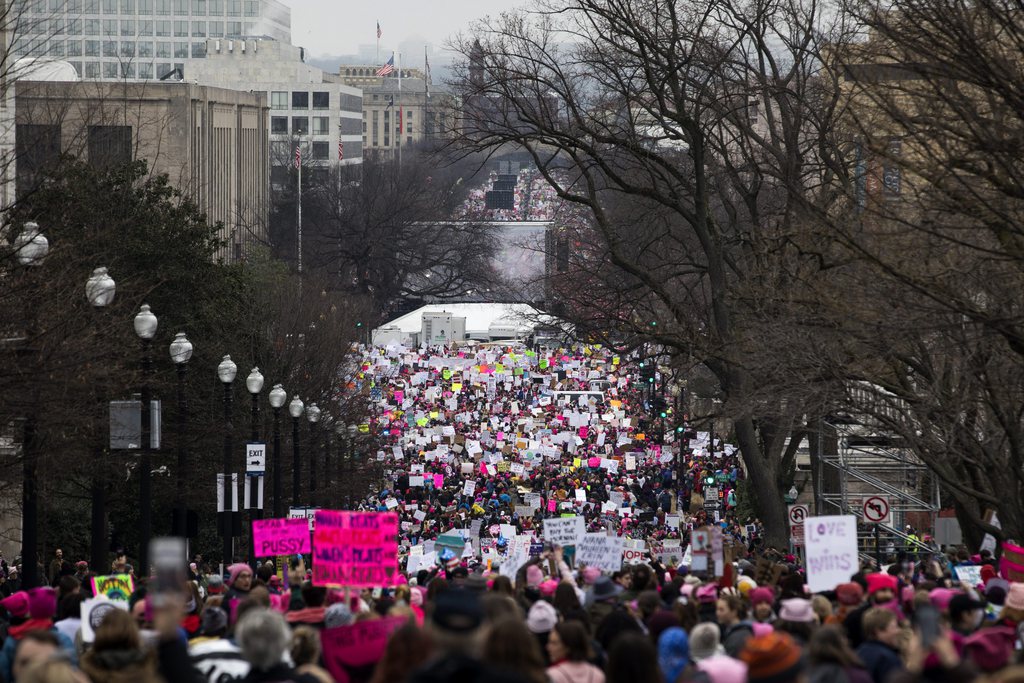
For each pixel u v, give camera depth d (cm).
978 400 8450
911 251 7569
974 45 6250
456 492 19538
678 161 15788
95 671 2995
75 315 7919
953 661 3039
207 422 13150
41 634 3334
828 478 13838
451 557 9125
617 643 2862
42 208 11344
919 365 8581
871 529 12219
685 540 13050
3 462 7750
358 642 3478
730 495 18488
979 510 10775
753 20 11806
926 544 12094
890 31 6644
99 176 13838
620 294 13000
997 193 7125
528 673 2548
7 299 7606
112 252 12875
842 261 7912
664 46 11981
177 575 2306
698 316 13238
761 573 6128
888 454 12181
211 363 14388
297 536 6900
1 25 11381
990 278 7619
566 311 15362
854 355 8575
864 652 3650
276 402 13088
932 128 6688
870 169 8494
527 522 15062
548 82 12181
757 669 2919
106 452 9162
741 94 12000
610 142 12125
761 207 13662
